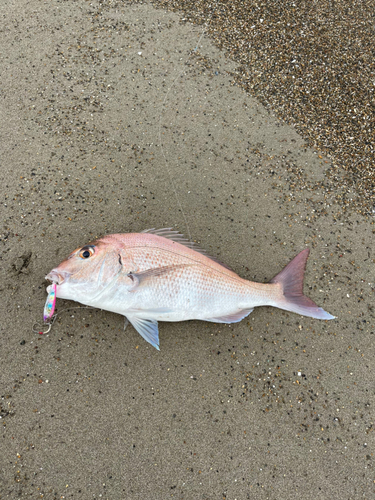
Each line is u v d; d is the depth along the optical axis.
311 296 0.60
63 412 0.52
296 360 0.57
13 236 0.59
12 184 0.61
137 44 0.73
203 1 0.77
